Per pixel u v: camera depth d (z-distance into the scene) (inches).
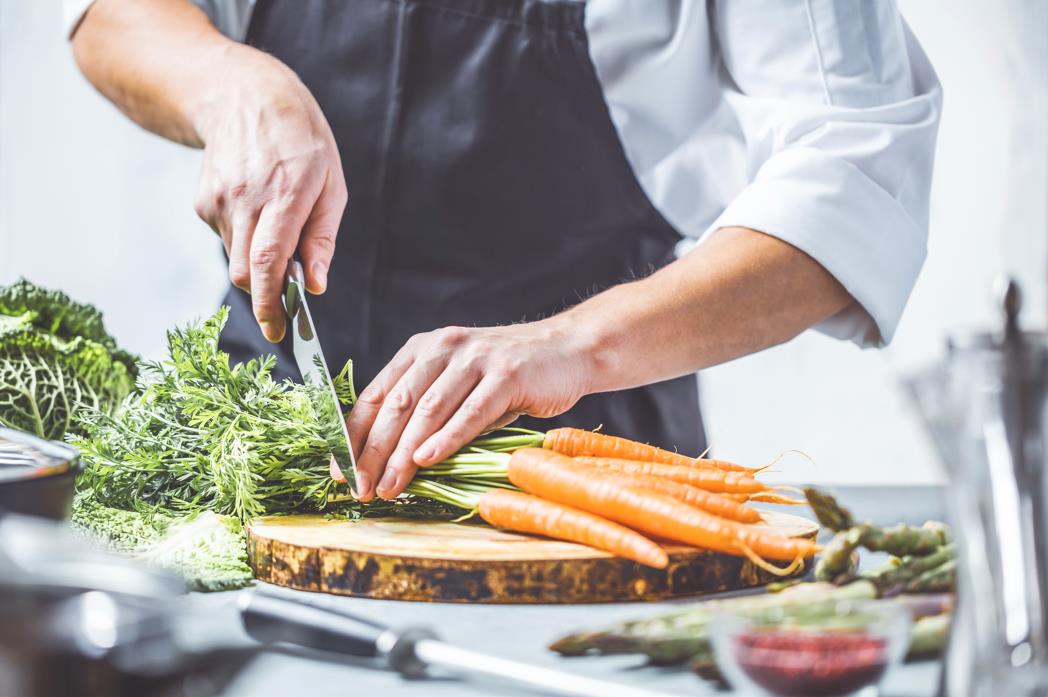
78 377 69.3
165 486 56.4
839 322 68.4
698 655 33.5
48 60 137.4
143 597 27.1
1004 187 147.6
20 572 27.1
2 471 39.0
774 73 70.0
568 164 76.5
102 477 54.4
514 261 77.6
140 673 26.6
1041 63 144.7
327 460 54.7
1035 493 26.2
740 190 78.5
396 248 77.4
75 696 26.3
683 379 79.5
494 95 75.3
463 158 75.6
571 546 46.4
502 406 52.9
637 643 34.2
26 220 139.2
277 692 31.7
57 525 40.2
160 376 58.9
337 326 78.0
